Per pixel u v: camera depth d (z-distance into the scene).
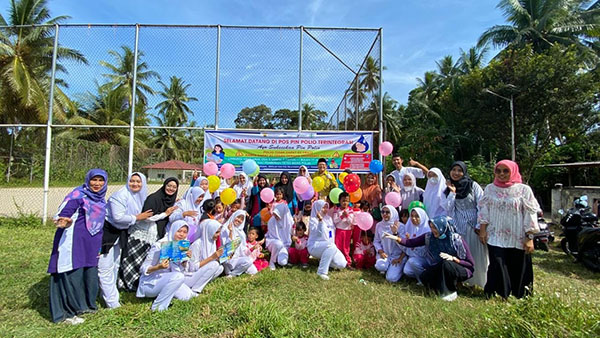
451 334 2.83
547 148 16.88
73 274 3.08
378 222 5.22
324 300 3.56
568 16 18.33
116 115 22.08
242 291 3.78
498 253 3.68
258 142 7.01
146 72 8.94
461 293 3.99
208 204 4.27
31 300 3.44
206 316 3.14
